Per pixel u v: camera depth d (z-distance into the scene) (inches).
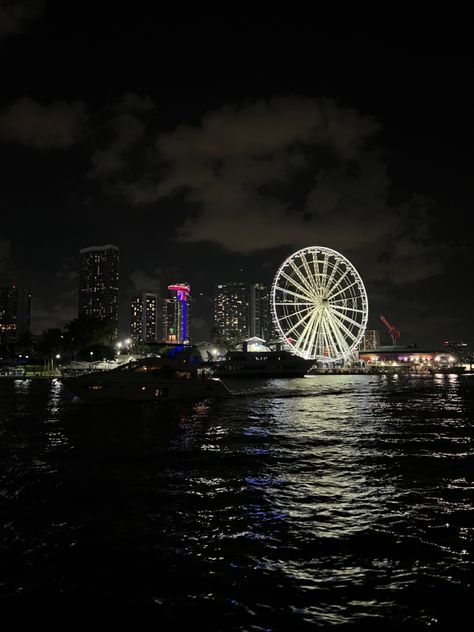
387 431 994.1
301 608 271.9
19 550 352.8
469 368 7849.4
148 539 373.1
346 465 646.5
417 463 660.7
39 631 250.4
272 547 356.8
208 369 4881.9
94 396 1588.3
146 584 299.9
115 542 366.9
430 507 454.3
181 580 305.0
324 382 4023.1
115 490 515.5
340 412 1407.5
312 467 633.6
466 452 747.4
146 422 1144.8
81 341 6451.8
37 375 5836.6
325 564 328.2
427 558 337.4
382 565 326.0
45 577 309.7
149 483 545.6
